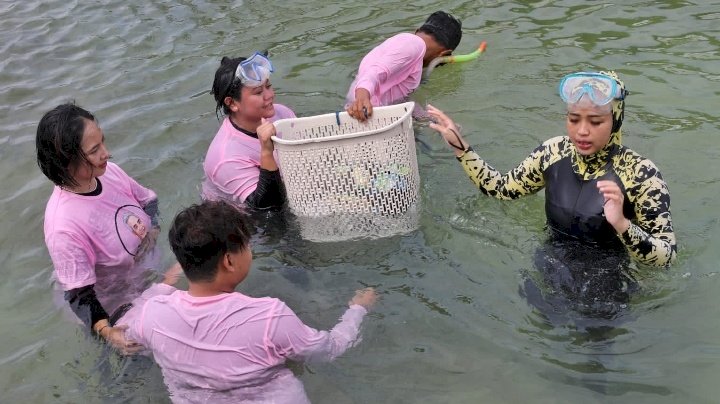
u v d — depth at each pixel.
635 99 5.43
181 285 3.78
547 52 6.36
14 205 4.80
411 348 3.34
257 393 3.01
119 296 3.74
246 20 7.75
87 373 3.31
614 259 3.53
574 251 3.61
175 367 3.09
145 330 3.16
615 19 6.87
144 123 5.74
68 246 3.55
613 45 6.36
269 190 4.20
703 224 3.96
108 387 3.21
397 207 4.12
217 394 3.04
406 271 3.85
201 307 3.04
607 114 3.19
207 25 7.70
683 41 6.30
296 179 4.04
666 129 5.00
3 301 3.88
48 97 6.34
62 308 3.68
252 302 3.06
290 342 3.06
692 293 3.48
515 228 4.09
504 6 7.46
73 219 3.61
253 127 4.47
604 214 3.39
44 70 6.89
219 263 3.00
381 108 4.27
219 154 4.42
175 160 5.15
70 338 3.52
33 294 3.91
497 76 6.02
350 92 5.60
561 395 3.04
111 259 3.76
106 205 3.78
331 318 3.57
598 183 3.09
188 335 3.03
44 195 4.89
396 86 5.61
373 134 3.85
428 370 3.21
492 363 3.23
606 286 3.48
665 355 3.18
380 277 3.82
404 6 7.79
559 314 3.45
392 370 3.22
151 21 7.89
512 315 3.49
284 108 4.84
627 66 5.96
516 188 3.88
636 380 3.07
